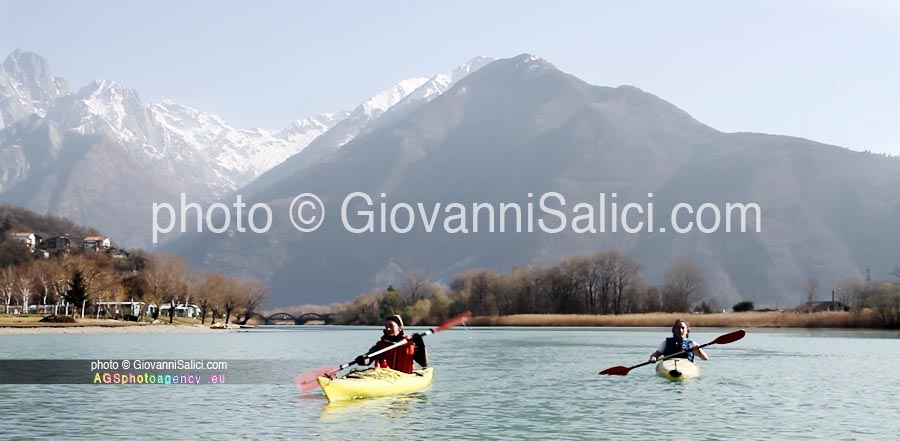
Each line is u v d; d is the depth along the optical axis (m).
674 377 42.06
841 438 25.94
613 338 112.62
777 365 53.62
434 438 25.89
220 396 35.00
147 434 26.30
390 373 35.53
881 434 26.59
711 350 73.69
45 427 27.42
